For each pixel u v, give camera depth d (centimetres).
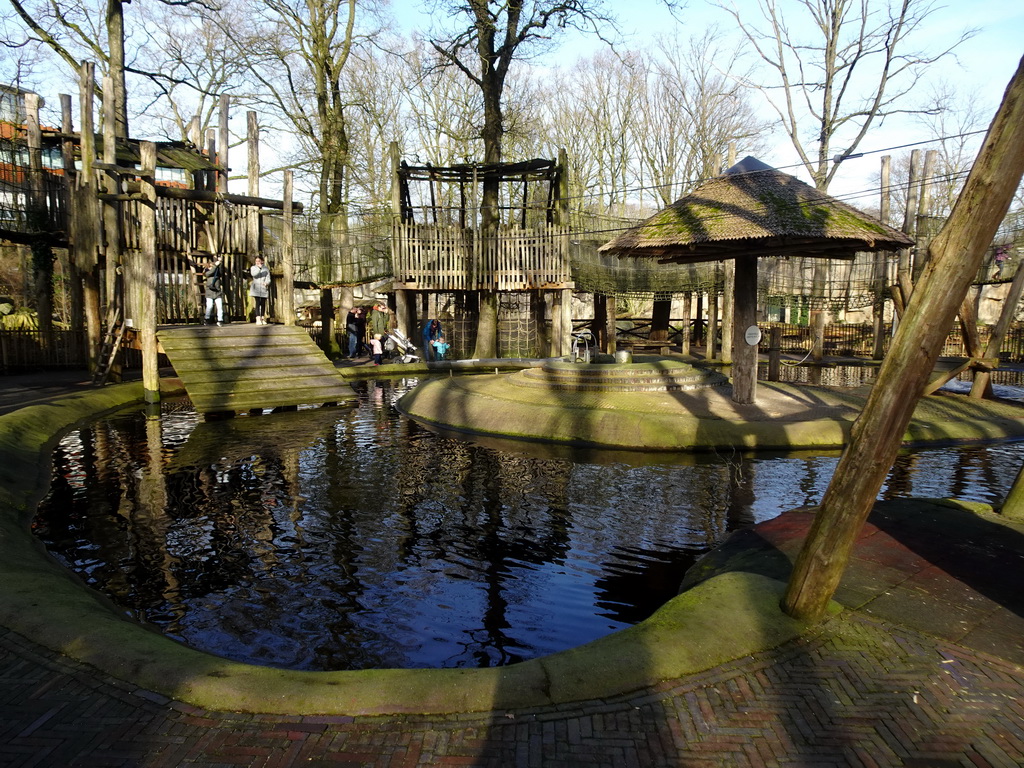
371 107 3566
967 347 1457
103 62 2494
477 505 836
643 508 817
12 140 2009
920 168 2512
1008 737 331
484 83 2452
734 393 1318
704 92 3938
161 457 1061
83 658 401
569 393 1399
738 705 358
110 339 1636
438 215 2461
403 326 2381
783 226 1065
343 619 550
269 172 2997
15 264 3128
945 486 898
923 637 429
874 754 319
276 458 1070
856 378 2066
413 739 329
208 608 568
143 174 1440
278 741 328
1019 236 2170
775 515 784
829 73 2727
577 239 2509
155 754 318
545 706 357
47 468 978
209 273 1731
